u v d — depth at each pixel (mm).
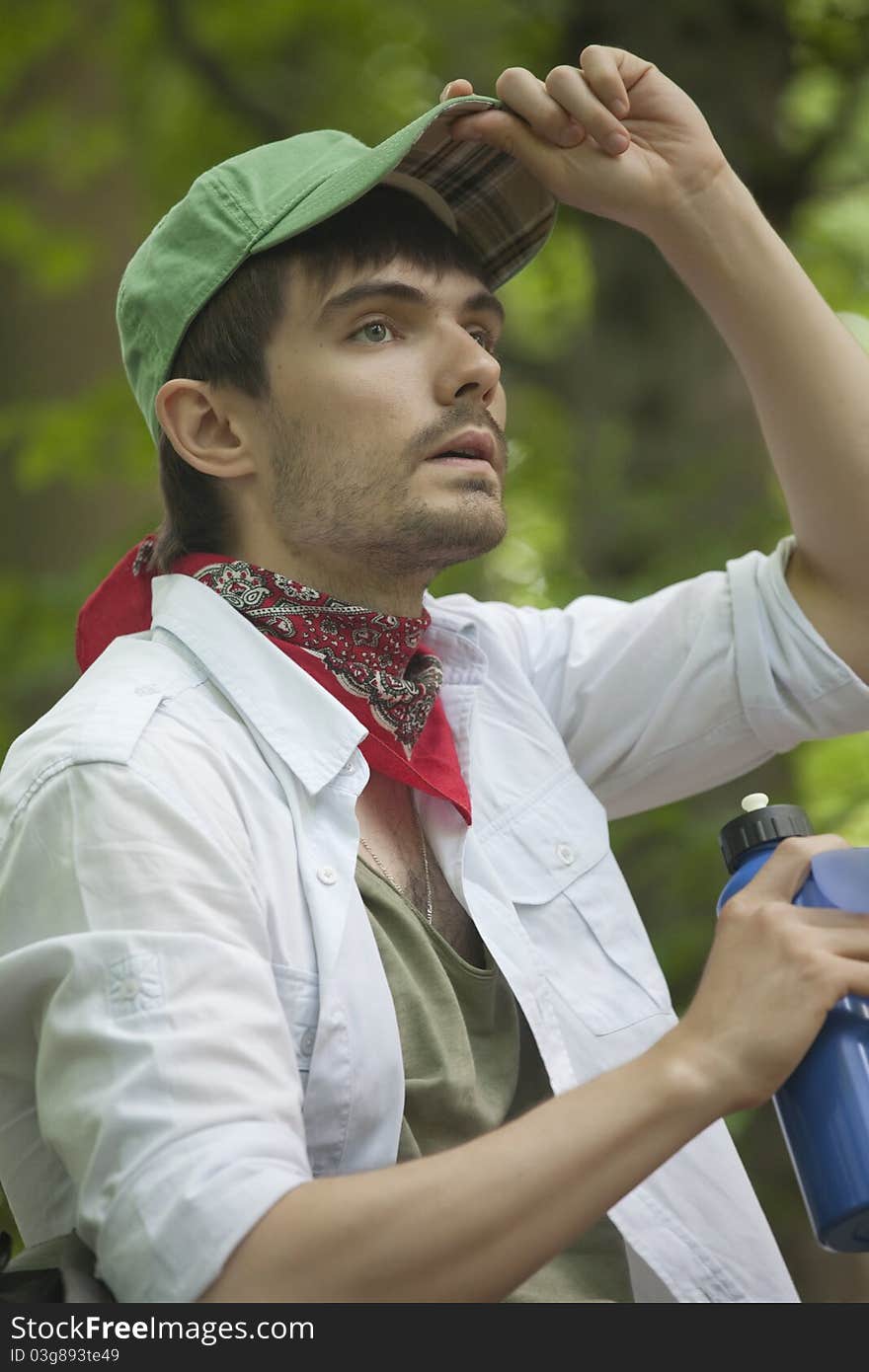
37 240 8547
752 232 3021
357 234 2855
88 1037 2205
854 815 6570
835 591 3135
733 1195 2744
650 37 7633
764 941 2154
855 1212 2139
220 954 2273
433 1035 2586
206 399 2961
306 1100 2396
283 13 9727
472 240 3129
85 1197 2143
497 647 3223
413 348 2846
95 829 2381
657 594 3367
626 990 2873
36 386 8672
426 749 2928
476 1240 2014
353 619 2842
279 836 2559
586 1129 2059
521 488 9875
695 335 7836
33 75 9172
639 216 3010
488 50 9992
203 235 2936
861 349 3064
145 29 9383
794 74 7789
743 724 3219
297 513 2838
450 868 2834
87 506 8578
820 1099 2180
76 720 2543
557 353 8242
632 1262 2709
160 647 2781
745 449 7641
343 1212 2041
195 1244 2045
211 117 10234
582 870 2965
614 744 3279
